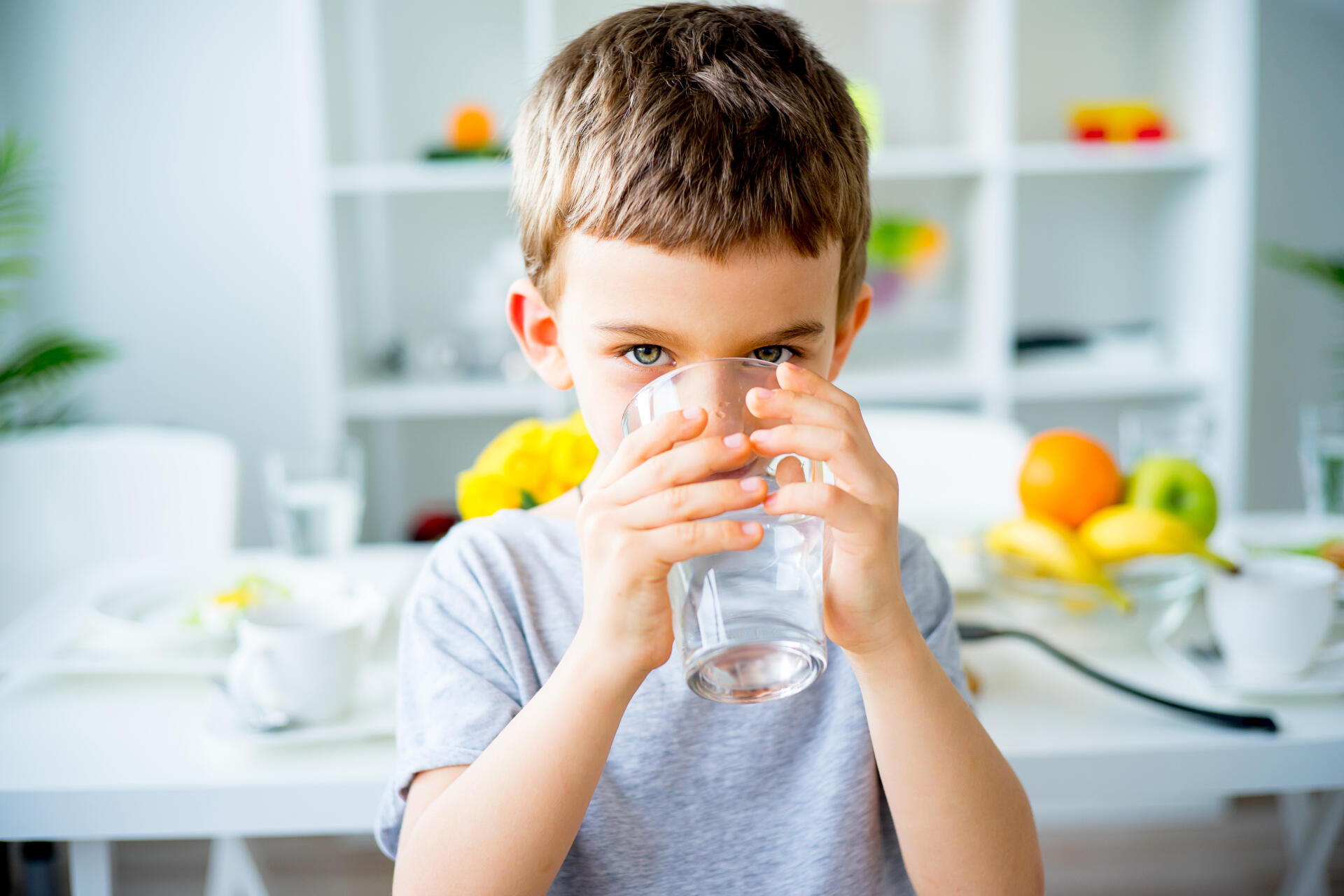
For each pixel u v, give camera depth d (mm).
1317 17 2891
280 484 1395
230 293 2900
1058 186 2959
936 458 1780
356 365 2789
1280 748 870
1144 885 1743
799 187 578
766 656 525
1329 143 2965
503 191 2924
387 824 659
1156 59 2877
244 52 2814
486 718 633
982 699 957
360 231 2889
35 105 2785
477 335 2795
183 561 1415
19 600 1671
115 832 842
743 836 679
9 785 837
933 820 595
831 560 553
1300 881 1171
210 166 2848
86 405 2881
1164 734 885
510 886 554
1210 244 2617
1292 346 3064
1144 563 1057
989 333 2625
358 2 2787
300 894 1731
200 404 2934
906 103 2857
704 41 634
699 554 498
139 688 1032
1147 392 2768
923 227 2801
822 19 2812
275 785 846
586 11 2740
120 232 2852
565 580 714
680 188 562
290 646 897
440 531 1968
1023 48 2879
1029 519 1096
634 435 519
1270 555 1217
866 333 2975
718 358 579
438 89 2848
